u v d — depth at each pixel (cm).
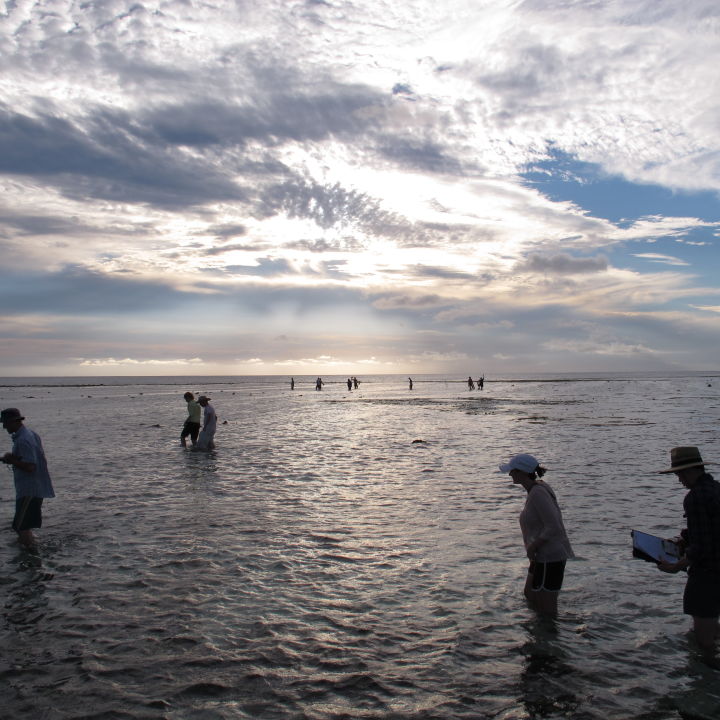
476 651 538
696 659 523
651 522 982
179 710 445
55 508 1098
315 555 816
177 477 1437
